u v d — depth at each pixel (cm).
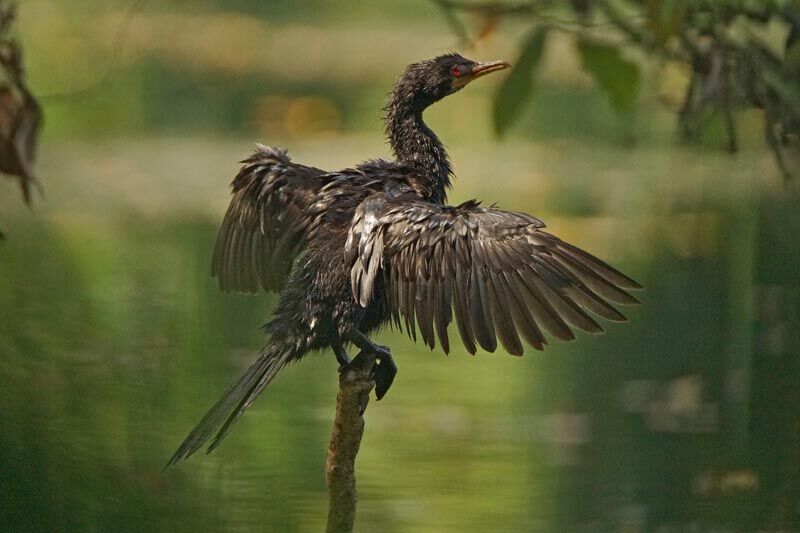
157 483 1008
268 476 1124
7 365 1167
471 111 2566
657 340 1510
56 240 1797
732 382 1369
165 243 1772
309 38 3144
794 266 1577
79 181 2138
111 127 2508
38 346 1248
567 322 851
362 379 895
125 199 2019
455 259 894
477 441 1255
